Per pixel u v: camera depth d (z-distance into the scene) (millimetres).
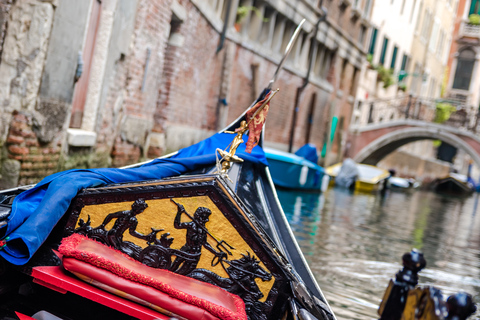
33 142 5207
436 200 20234
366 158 24734
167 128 9688
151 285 1917
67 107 5828
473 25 37531
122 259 1996
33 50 4922
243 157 3135
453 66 38031
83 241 2020
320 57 18625
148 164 2979
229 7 11641
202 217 2037
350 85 22344
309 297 2123
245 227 2029
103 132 7094
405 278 1684
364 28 22234
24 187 2625
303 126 18422
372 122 25141
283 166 11875
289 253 2670
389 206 13445
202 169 2939
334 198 12727
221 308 1873
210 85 11891
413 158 33594
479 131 25641
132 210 2066
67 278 1913
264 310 2049
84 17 5797
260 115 2312
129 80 7680
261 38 14602
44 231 2014
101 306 2152
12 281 2115
